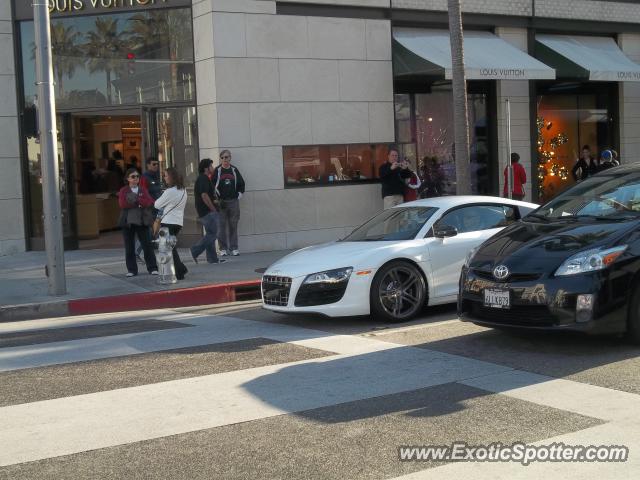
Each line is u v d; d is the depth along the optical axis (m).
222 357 8.02
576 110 21.59
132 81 16.95
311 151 17.12
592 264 7.34
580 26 20.94
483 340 8.25
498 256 8.02
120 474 5.04
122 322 10.69
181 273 13.27
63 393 6.93
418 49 17.75
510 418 5.77
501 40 19.44
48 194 12.34
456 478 4.77
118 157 18.34
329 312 9.26
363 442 5.41
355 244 9.98
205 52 16.23
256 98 16.41
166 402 6.53
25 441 5.74
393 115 18.02
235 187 15.77
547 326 7.41
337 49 17.25
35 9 12.27
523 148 20.20
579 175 20.81
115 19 16.91
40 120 12.37
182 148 16.91
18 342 9.31
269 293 9.71
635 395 6.15
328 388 6.73
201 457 5.27
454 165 19.47
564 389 6.39
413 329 9.05
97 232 18.23
